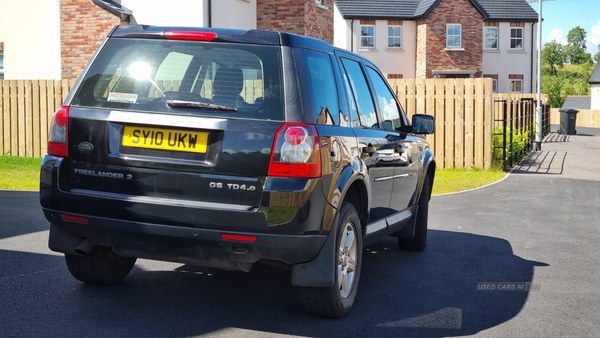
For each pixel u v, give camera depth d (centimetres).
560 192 1234
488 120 1505
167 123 432
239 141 420
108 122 445
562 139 3112
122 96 450
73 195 446
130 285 541
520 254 724
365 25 4178
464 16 4081
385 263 668
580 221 940
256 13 1970
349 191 497
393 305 519
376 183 536
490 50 4331
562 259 703
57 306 476
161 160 431
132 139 440
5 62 1961
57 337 413
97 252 506
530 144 2278
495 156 1579
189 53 453
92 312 466
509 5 4394
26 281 539
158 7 1734
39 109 1530
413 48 4212
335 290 457
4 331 419
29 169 1330
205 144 427
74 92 463
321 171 425
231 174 420
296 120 424
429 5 4069
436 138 1533
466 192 1216
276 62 438
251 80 436
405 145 620
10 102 1543
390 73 4206
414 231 681
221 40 449
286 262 429
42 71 1931
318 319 475
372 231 543
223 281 568
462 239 801
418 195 679
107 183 443
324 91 465
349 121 497
